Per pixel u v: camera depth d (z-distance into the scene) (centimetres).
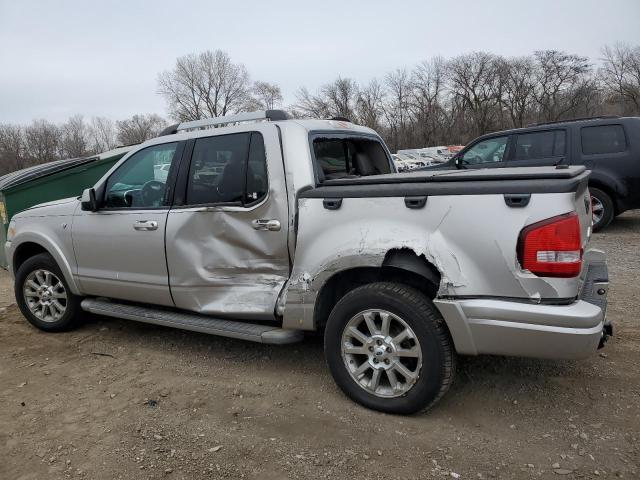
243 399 359
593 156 859
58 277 491
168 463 291
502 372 382
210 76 7981
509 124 6931
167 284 415
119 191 446
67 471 287
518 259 288
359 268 343
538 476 271
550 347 284
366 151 473
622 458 282
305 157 364
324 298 352
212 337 477
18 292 514
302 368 404
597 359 395
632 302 520
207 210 390
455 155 984
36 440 317
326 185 357
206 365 418
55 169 761
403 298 313
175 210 407
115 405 357
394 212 317
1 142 6488
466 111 6906
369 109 6850
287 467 285
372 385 332
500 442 301
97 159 780
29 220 506
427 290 333
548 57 6750
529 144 906
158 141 432
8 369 423
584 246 313
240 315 383
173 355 440
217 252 390
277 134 372
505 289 291
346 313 334
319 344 449
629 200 853
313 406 346
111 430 326
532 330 284
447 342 308
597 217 884
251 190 378
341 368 342
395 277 341
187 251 400
